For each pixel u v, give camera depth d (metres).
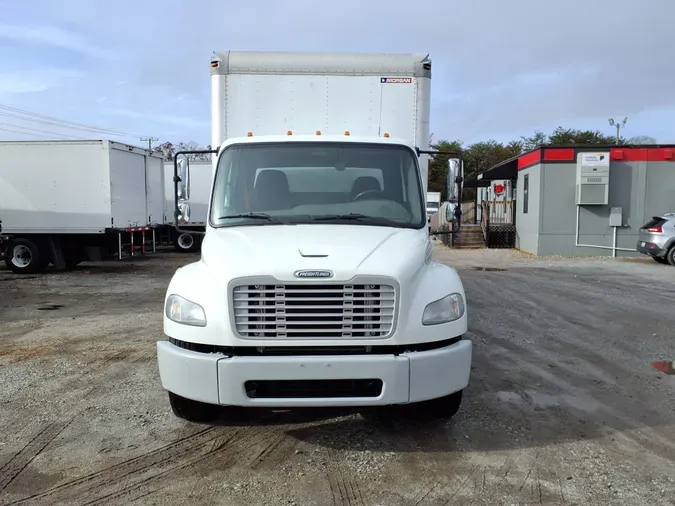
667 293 11.15
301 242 4.15
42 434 4.36
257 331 3.73
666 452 4.06
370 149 5.18
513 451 4.08
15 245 14.80
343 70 6.11
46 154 14.66
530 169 20.12
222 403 3.74
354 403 3.75
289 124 6.11
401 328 3.77
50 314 9.14
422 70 6.14
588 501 3.40
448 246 23.17
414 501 3.41
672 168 18.53
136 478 3.69
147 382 5.60
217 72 6.05
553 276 13.94
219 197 4.98
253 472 3.78
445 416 4.58
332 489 3.56
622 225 18.78
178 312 3.95
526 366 6.15
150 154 17.31
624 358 6.46
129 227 15.77
